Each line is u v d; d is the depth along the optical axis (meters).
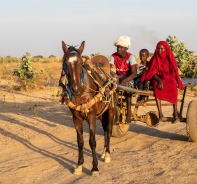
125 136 10.55
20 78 20.23
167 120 9.30
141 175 7.14
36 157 8.44
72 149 9.14
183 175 7.10
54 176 7.21
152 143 9.73
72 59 6.46
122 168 7.57
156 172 7.29
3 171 7.50
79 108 6.93
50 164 7.93
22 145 9.50
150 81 9.55
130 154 8.61
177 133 10.92
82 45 6.89
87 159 8.26
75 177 7.14
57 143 9.78
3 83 22.50
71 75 6.50
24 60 20.05
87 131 11.33
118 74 9.36
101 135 10.77
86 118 7.23
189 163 7.83
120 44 8.97
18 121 12.27
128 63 9.18
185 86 9.95
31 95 18.30
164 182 6.74
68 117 13.23
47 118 12.95
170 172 7.27
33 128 11.37
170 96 9.12
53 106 15.43
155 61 9.30
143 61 10.41
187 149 9.02
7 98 17.12
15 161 8.15
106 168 7.62
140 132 11.09
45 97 17.78
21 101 16.48
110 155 8.56
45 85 21.78
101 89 7.21
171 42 20.19
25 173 7.39
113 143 9.78
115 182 6.78
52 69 30.95
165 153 8.66
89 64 7.29
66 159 8.26
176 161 7.99
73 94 6.78
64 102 7.41
